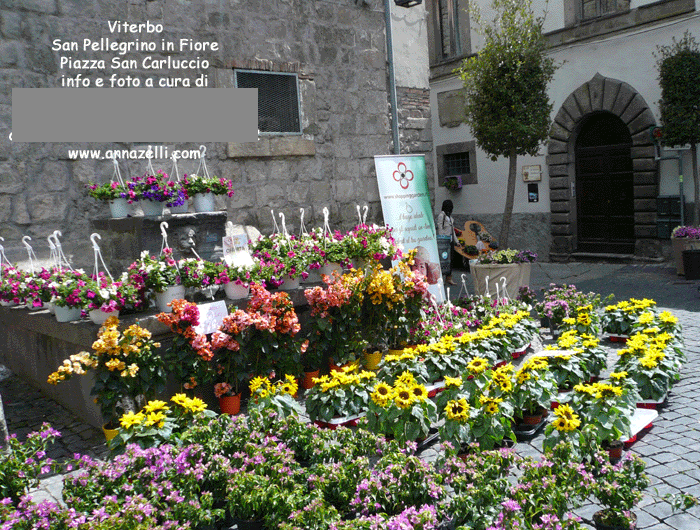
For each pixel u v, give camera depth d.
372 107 8.73
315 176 8.08
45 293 5.16
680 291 9.60
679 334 6.28
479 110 11.68
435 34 16.33
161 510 3.08
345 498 3.23
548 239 14.69
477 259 9.34
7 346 6.85
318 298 5.71
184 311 4.84
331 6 8.25
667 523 3.24
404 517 2.85
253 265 5.70
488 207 15.86
